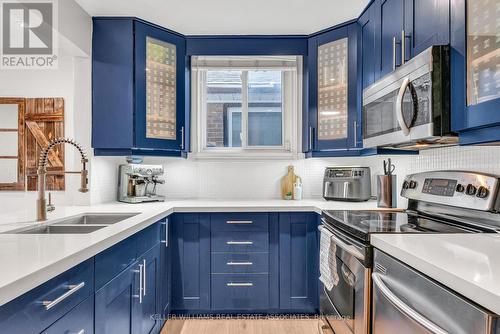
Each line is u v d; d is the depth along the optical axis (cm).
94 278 123
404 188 206
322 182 308
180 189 305
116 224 164
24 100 255
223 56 288
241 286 248
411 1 167
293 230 249
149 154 261
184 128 277
